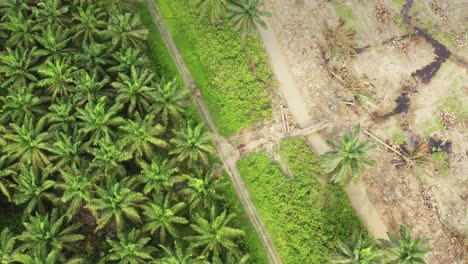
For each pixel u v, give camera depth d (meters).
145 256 27.62
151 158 31.02
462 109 36.75
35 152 29.75
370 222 33.62
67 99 32.28
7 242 27.19
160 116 32.50
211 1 35.97
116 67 32.91
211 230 29.25
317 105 36.56
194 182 30.05
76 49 34.03
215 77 36.66
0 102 33.47
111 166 29.61
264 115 35.72
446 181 34.84
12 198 30.27
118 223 28.52
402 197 34.19
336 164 30.86
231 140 35.09
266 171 34.12
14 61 31.94
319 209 33.09
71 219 30.58
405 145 35.84
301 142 35.12
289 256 31.91
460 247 33.16
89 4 35.31
